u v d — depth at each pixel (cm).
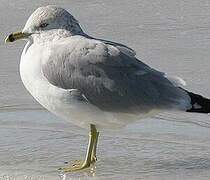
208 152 1273
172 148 1291
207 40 1811
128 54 1221
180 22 1928
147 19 1956
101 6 2059
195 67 1648
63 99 1202
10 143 1307
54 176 1180
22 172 1189
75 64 1201
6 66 1680
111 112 1207
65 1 2114
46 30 1224
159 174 1188
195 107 1198
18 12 2027
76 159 1246
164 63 1675
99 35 1855
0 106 1474
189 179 1165
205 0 2086
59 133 1352
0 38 1852
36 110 1455
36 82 1215
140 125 1388
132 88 1201
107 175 1189
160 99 1203
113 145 1307
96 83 1198
